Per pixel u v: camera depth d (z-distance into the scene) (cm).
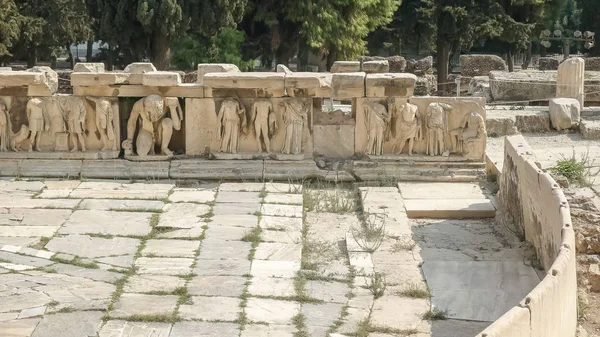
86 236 1095
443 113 1364
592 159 1455
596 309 895
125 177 1370
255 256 1041
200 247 1068
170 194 1284
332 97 1380
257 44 3800
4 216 1164
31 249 1046
